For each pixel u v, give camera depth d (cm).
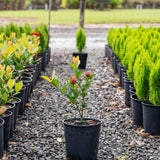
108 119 552
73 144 378
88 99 668
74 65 386
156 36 829
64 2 4806
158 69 474
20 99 500
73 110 597
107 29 2119
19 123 519
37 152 411
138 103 514
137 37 866
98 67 1004
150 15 3109
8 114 420
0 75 443
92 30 2075
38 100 652
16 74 580
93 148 381
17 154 403
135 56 591
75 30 2066
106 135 479
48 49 1068
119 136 477
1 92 410
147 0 5319
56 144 440
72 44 1488
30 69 718
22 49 582
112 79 842
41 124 519
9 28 1003
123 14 3372
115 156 408
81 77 858
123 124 528
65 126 384
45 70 942
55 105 623
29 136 465
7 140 412
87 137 374
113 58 932
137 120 519
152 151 423
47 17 3000
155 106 471
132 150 427
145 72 499
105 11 4125
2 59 514
